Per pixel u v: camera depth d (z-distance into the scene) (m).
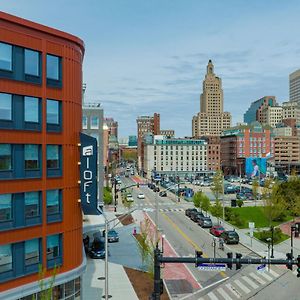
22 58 27.19
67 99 29.91
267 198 75.94
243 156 196.62
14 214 26.69
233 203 89.62
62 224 29.61
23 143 27.19
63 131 29.66
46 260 28.50
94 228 49.03
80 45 31.25
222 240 54.00
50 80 28.86
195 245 56.22
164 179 175.62
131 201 90.62
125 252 51.34
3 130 26.12
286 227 70.44
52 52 28.88
